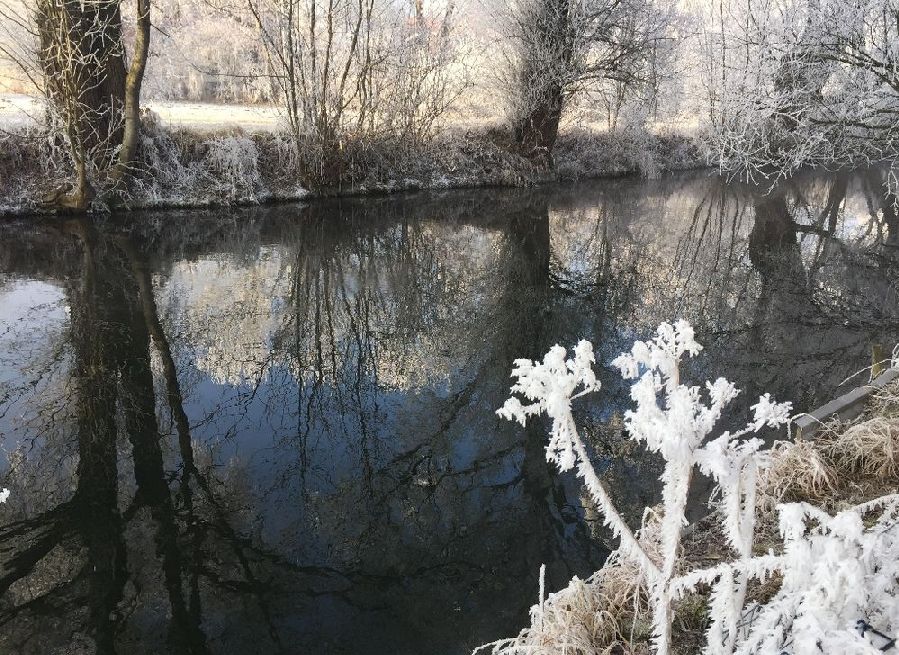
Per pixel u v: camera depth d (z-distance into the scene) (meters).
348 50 16.47
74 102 11.34
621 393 6.49
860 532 1.48
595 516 4.63
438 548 4.30
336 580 3.98
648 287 10.12
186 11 20.75
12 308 8.06
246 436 5.65
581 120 22.06
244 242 11.85
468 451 5.56
